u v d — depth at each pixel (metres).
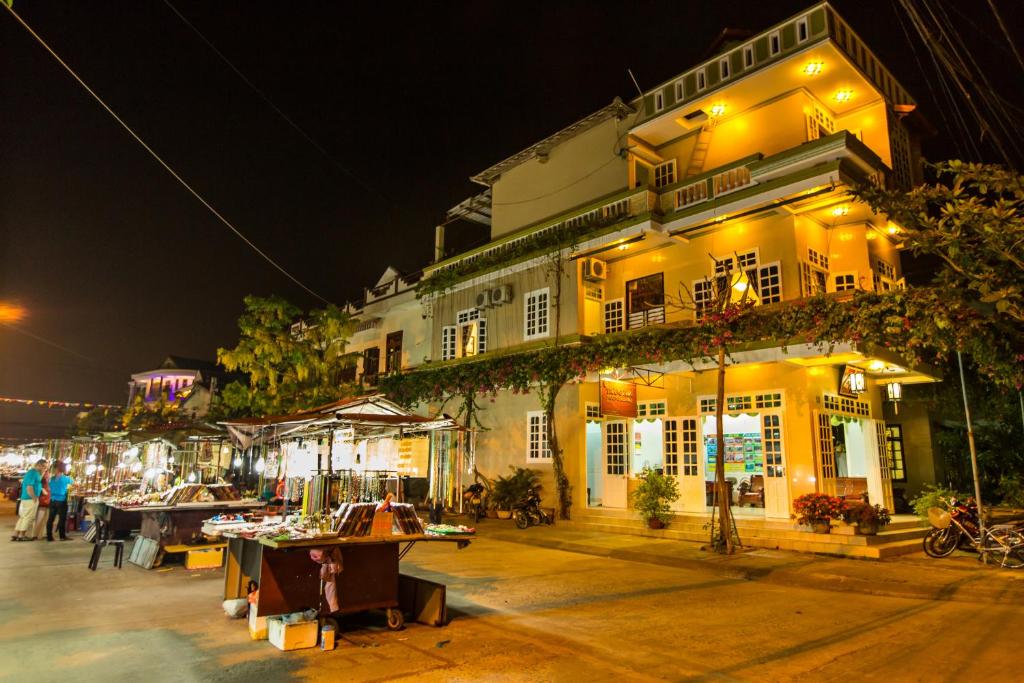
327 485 8.45
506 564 11.70
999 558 11.23
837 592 9.64
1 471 29.64
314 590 6.86
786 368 14.86
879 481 16.45
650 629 7.15
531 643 6.53
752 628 7.25
